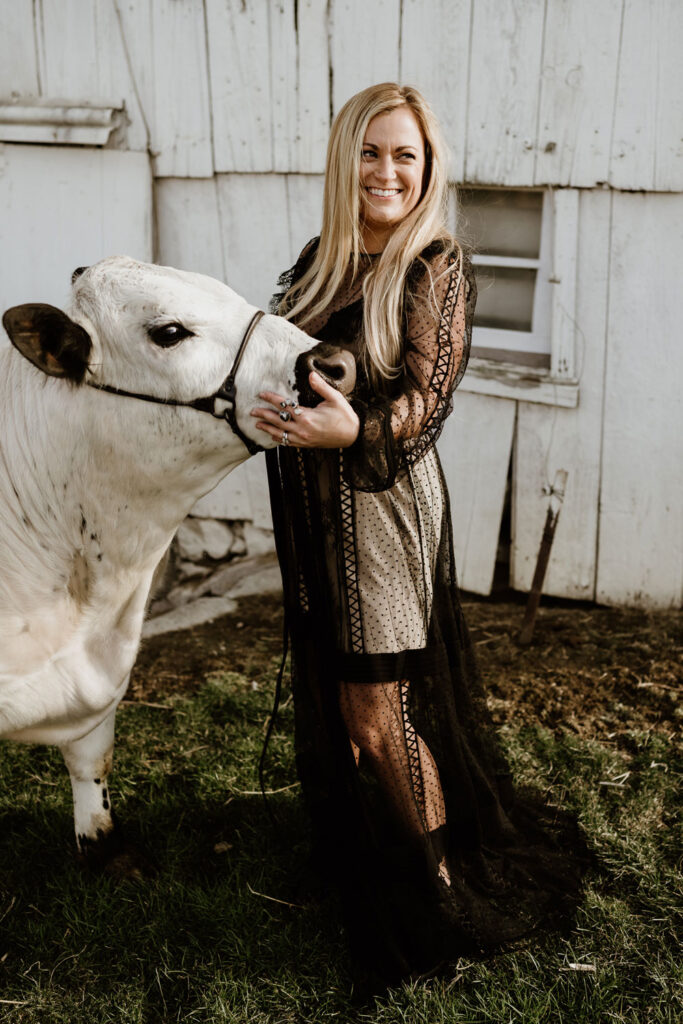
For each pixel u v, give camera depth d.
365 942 2.39
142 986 2.40
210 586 4.68
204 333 2.08
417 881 2.42
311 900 2.65
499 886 2.52
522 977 2.35
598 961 2.39
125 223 4.34
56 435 2.16
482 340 4.31
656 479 4.01
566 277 3.89
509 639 3.96
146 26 4.16
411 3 3.83
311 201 4.26
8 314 1.90
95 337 2.08
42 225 4.43
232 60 4.12
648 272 3.79
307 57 4.03
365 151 2.21
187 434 2.14
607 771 3.10
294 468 2.34
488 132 3.88
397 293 2.17
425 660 2.39
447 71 3.87
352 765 2.40
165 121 4.28
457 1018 2.26
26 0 4.24
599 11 3.56
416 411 2.14
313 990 2.36
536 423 4.11
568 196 3.80
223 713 3.50
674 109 3.56
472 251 2.40
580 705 3.48
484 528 4.31
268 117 4.16
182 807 3.04
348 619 2.29
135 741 3.36
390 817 2.45
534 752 3.21
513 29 3.71
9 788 3.14
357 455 2.09
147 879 2.75
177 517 2.32
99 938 2.54
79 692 2.41
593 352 3.94
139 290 2.07
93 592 2.33
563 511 4.18
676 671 3.66
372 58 3.96
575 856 2.76
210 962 2.45
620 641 3.91
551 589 4.31
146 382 2.09
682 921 2.51
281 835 2.90
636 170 3.68
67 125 4.27
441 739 2.44
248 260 4.43
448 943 2.40
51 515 2.22
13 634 2.27
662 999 2.28
